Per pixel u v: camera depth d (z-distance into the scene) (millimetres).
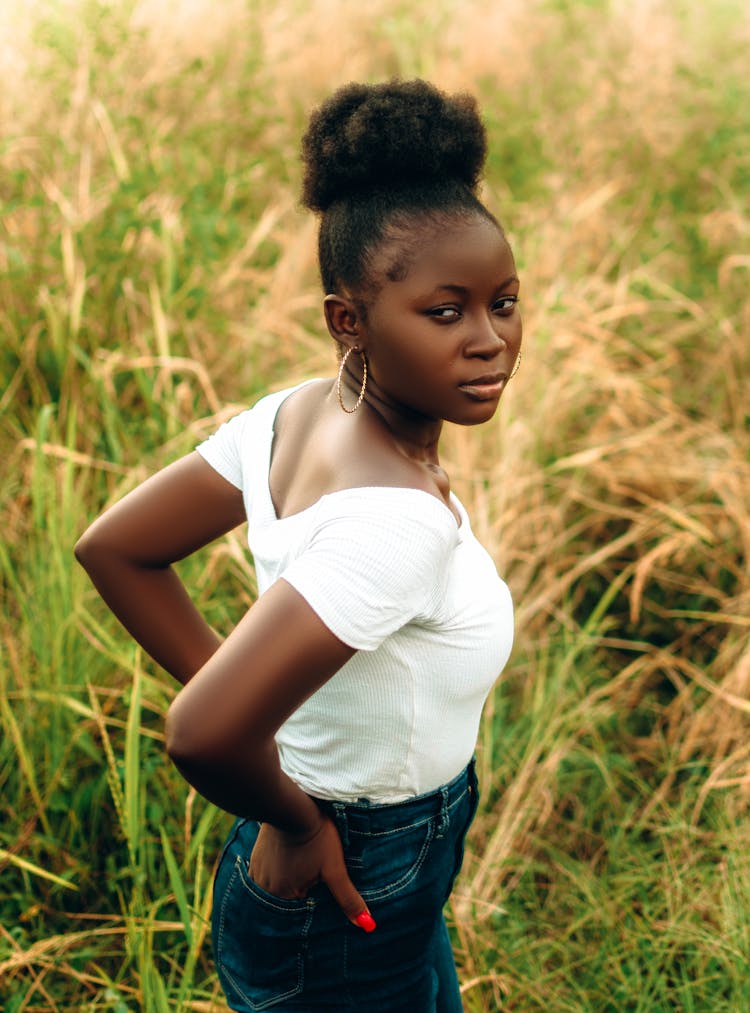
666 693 3346
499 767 2875
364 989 1598
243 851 1585
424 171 1265
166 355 3398
